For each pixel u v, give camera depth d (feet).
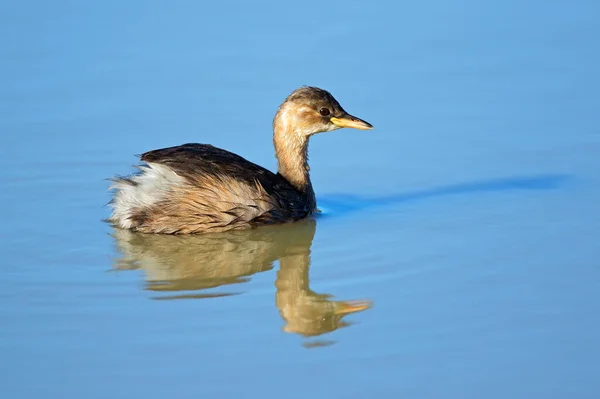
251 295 44.06
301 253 48.73
